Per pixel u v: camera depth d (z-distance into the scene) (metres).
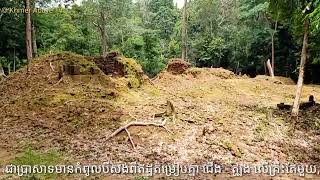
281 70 29.38
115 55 14.45
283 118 11.17
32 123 9.45
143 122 8.99
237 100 14.48
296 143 9.22
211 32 36.34
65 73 12.45
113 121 9.41
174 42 40.69
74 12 31.53
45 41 28.14
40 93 11.28
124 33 34.97
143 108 10.59
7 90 12.36
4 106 10.75
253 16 28.70
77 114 9.80
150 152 7.86
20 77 12.97
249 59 31.34
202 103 12.76
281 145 8.87
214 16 37.22
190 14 40.44
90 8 31.62
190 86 16.81
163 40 46.94
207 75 19.58
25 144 8.07
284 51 28.50
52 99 10.73
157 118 9.66
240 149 8.23
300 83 11.30
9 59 24.56
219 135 8.98
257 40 29.06
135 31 34.94
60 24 29.92
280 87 18.61
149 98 12.45
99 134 8.72
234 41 32.53
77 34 30.23
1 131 8.98
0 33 23.66
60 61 13.05
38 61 13.43
